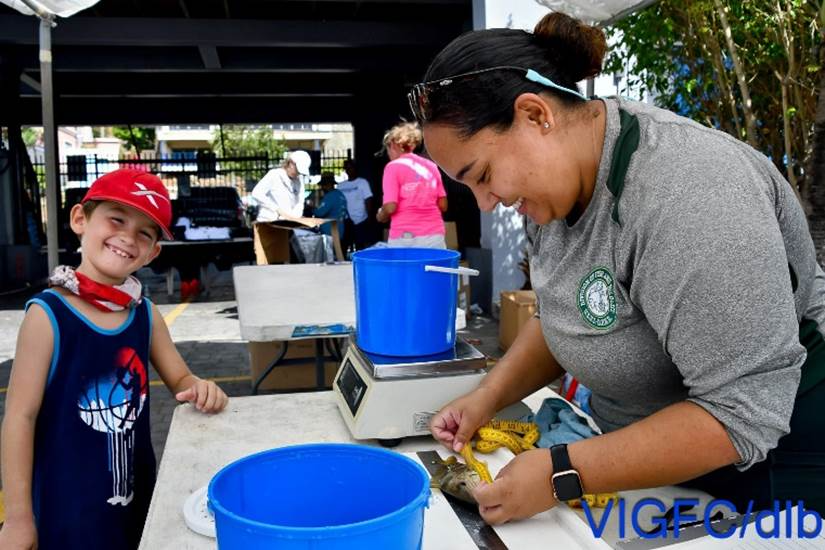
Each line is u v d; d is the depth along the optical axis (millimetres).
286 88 13438
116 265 1618
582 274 1178
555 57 1103
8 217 9531
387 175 5484
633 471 1037
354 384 1567
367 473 966
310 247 5797
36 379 1523
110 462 1632
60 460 1563
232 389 4820
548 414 1564
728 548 1045
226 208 10914
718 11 3846
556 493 1077
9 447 1470
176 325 6910
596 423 1432
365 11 9391
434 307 1508
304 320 2422
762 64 4168
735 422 983
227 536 795
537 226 1334
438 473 1319
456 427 1437
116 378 1636
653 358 1154
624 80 5859
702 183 979
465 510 1200
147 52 10773
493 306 6656
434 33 9742
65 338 1553
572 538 1108
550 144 1082
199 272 8727
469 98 1057
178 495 1267
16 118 9711
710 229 955
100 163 14070
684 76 4605
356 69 11273
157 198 1645
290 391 3887
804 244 1126
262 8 9180
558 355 1303
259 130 26797
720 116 4418
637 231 1030
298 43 9547
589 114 1123
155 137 28828
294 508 971
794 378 999
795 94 3969
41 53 3758
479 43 1081
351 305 2695
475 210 8148
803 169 4070
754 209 970
